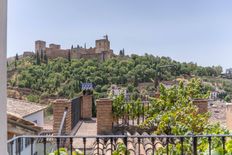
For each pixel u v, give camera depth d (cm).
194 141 374
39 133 809
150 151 518
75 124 938
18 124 719
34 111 1132
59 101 794
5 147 129
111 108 798
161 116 692
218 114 857
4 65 128
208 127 594
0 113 125
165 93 855
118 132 778
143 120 817
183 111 689
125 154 388
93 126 930
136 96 937
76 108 970
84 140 357
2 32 126
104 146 471
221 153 364
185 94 916
